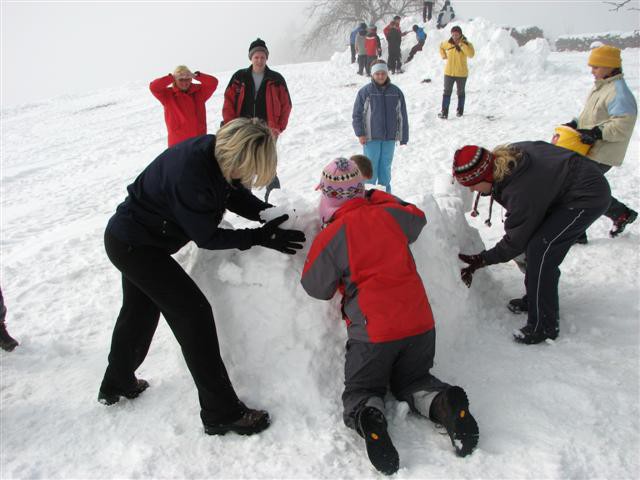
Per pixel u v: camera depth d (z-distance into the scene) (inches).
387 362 100.1
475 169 118.3
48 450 102.1
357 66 792.3
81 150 438.3
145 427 106.2
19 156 439.5
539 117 378.3
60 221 265.7
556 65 572.7
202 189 93.4
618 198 213.9
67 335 148.1
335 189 107.3
